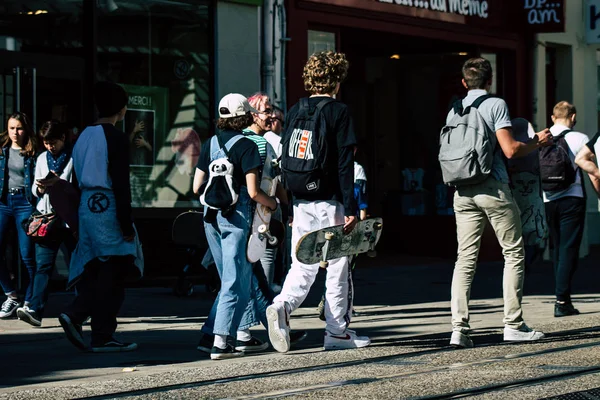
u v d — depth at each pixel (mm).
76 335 9594
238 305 9125
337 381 7660
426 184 22656
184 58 17156
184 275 15062
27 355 9438
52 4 15609
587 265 21500
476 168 9422
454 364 8461
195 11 17266
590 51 26125
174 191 17062
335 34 19562
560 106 12406
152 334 10977
